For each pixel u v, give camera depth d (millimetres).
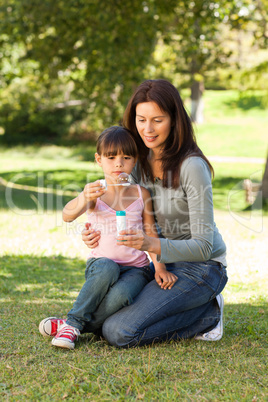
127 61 11719
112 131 3012
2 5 12711
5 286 4461
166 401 2121
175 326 2900
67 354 2686
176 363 2559
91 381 2328
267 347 2875
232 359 2633
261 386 2307
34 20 12375
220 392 2227
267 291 4539
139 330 2793
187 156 2869
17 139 31016
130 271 2945
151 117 2865
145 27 11516
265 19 12453
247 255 6359
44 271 5316
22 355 2664
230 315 3627
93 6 11172
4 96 29672
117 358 2607
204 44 12367
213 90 41812
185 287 2850
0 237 7344
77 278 5039
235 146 27641
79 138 30625
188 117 2938
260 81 14375
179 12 12148
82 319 2842
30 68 15438
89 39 11648
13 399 2143
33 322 3297
